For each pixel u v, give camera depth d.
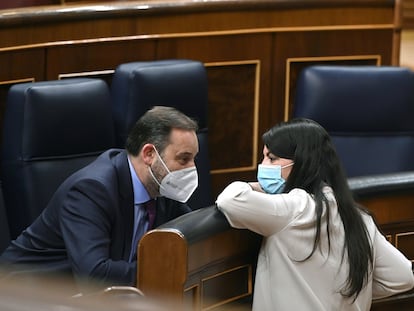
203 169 9.20
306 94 9.91
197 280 6.05
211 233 5.99
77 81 8.20
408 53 12.49
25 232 6.33
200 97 9.23
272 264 6.02
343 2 11.03
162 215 6.36
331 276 6.04
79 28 9.41
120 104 8.91
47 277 6.02
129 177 6.07
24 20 8.88
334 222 6.05
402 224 7.78
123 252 6.07
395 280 6.45
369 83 9.91
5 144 7.99
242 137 10.82
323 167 6.16
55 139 7.94
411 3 14.81
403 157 9.94
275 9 10.71
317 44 11.05
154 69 8.91
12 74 8.93
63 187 6.05
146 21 9.90
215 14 10.35
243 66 10.68
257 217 5.84
